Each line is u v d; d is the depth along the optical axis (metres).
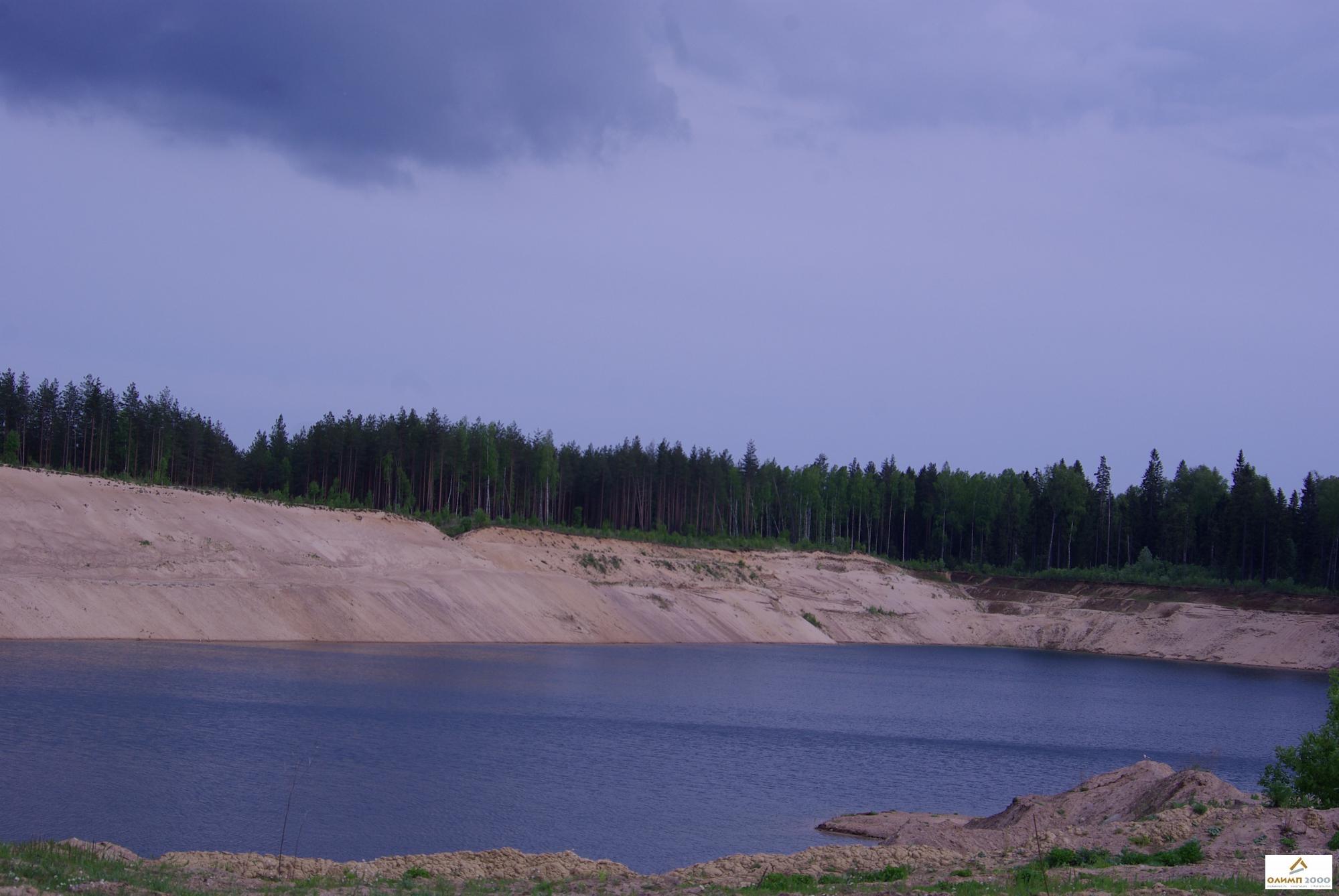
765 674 103.75
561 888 27.14
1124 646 161.25
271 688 66.25
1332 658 141.25
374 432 178.75
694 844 39.44
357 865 29.27
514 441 192.38
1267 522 178.12
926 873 29.64
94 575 93.00
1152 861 30.36
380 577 115.56
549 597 127.56
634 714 69.81
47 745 46.25
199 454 171.75
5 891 20.67
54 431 159.25
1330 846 29.86
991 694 99.12
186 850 33.50
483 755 52.06
